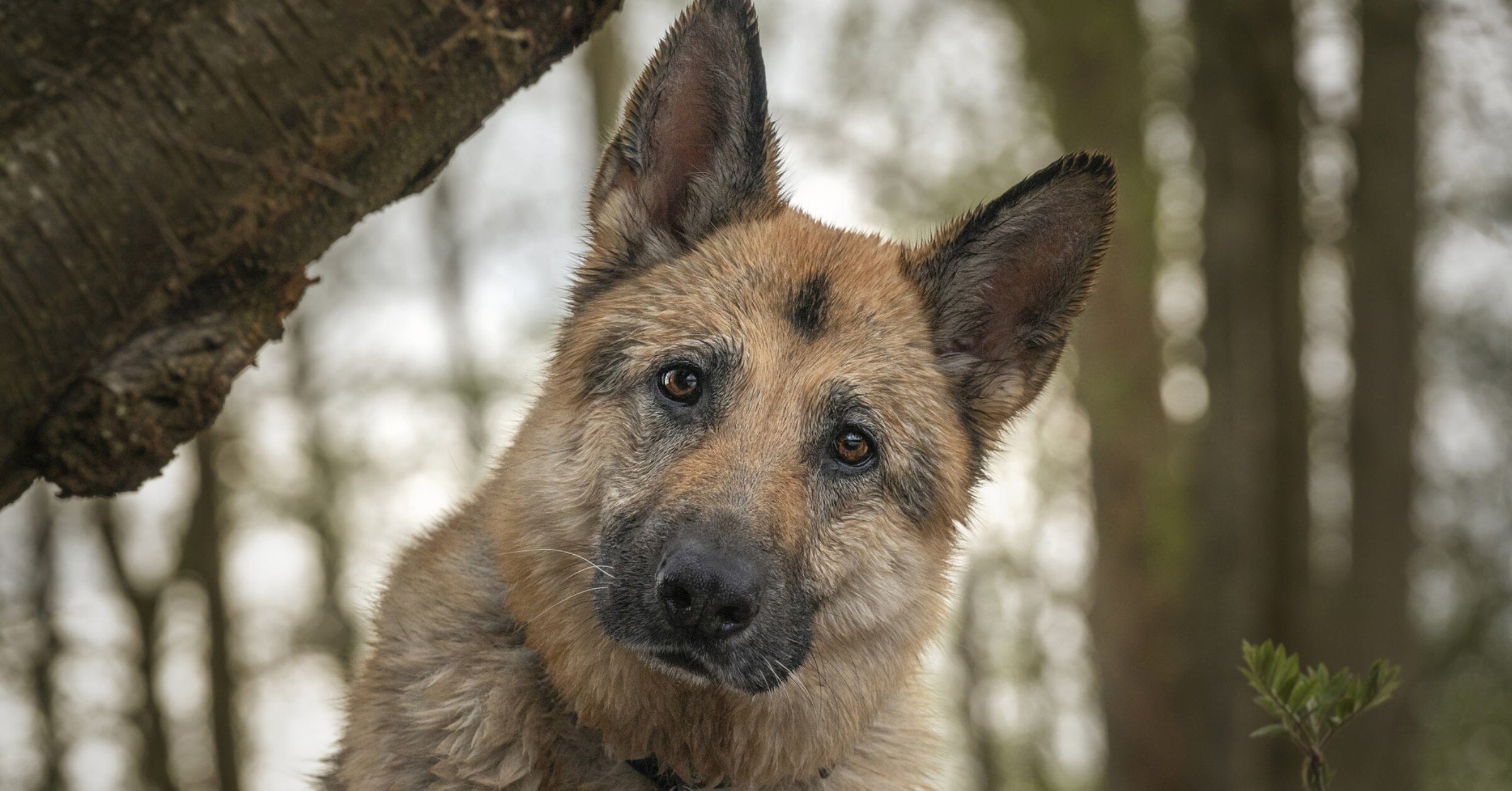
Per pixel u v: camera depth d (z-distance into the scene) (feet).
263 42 7.25
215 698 53.98
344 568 62.23
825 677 13.38
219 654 54.19
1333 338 55.42
